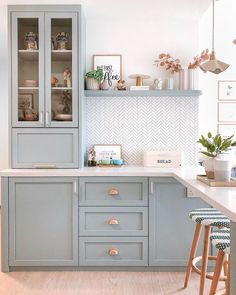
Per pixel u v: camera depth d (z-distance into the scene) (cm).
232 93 499
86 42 407
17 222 337
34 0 346
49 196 336
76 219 336
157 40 407
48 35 359
